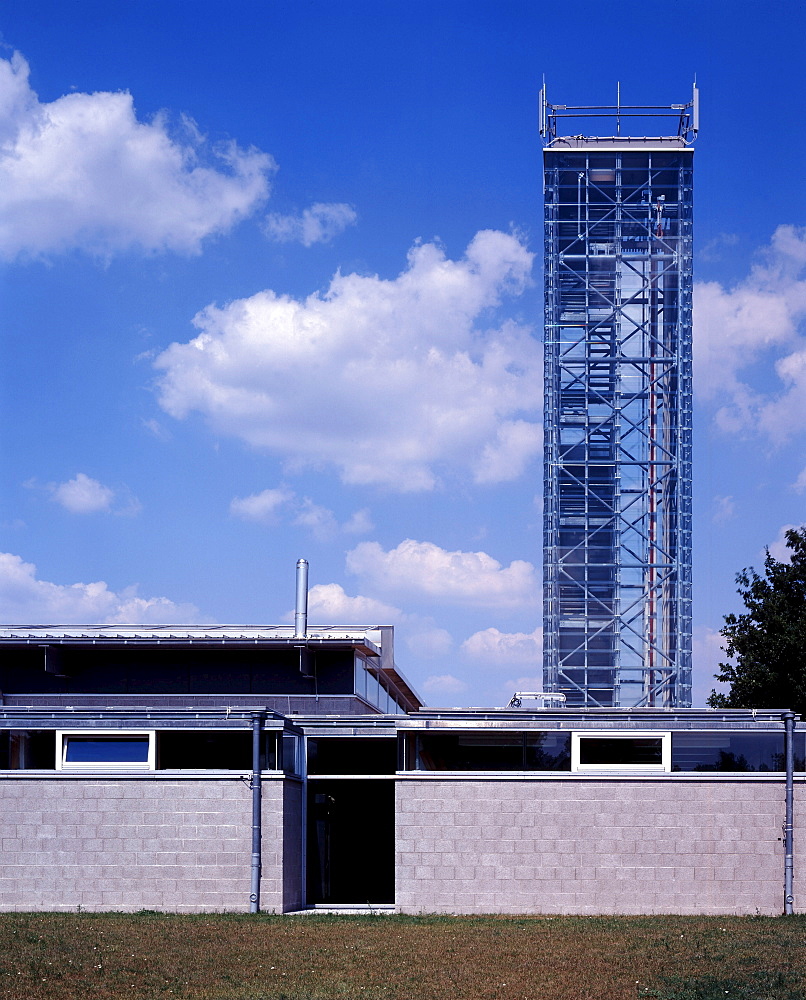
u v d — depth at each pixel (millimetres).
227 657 48312
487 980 21719
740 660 56094
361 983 21469
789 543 56844
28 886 32875
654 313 112750
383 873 36219
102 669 48281
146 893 32750
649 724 34156
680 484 109250
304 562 56469
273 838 33000
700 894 33250
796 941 26031
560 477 110250
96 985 21219
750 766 33938
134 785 33156
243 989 20906
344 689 47906
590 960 23734
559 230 113938
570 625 108062
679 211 113438
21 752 33625
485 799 33781
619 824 33562
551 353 112125
